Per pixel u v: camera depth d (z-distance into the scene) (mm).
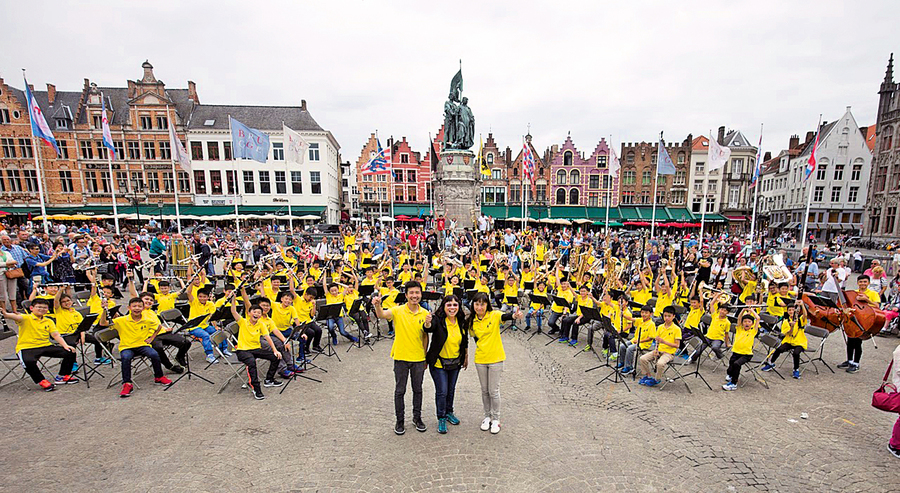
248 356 7461
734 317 9625
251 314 7672
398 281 13805
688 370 9094
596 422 6703
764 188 61406
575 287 13094
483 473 5344
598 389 8031
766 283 11359
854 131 47781
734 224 55906
